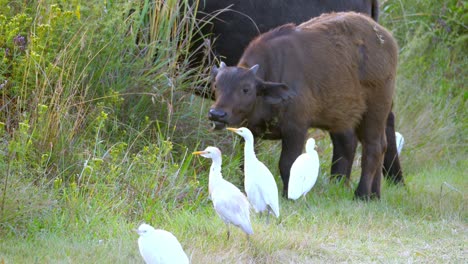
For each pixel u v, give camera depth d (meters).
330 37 30.59
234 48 34.53
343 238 25.95
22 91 28.11
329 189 31.86
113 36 30.84
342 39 30.70
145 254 19.80
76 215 24.86
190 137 31.86
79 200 25.19
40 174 26.11
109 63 30.91
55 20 28.83
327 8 35.22
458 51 51.91
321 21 31.30
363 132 31.58
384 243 25.81
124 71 31.75
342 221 27.70
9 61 29.30
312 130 38.81
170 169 28.41
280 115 29.30
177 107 32.19
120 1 32.25
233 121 28.39
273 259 22.95
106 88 31.08
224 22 34.19
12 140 26.03
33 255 21.47
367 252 24.67
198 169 30.73
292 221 26.78
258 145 33.69
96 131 28.62
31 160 26.72
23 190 24.22
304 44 30.11
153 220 25.78
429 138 43.03
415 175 38.38
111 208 25.81
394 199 31.64
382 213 29.11
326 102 30.23
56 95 28.20
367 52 31.08
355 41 30.97
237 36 34.38
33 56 27.39
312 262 23.23
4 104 28.72
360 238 26.09
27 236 23.12
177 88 32.22
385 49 31.44
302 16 34.66
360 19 31.58
